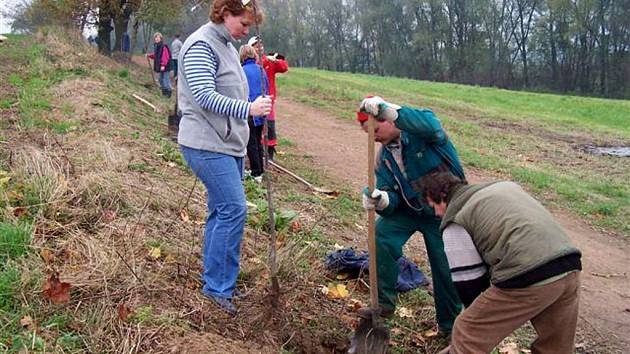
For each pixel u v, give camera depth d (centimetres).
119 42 2747
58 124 848
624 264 749
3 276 384
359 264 547
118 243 462
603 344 534
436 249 454
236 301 442
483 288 348
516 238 323
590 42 5719
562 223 901
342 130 1495
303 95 2080
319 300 495
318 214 725
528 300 326
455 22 6316
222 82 398
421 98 2245
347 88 2364
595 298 629
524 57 6141
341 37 6969
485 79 6312
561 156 1402
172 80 1800
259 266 495
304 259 541
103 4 2427
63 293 376
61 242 445
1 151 656
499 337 340
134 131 923
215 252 417
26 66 1482
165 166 748
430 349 473
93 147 703
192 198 628
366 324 431
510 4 6125
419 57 6538
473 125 1742
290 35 6525
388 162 431
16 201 498
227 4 389
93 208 514
